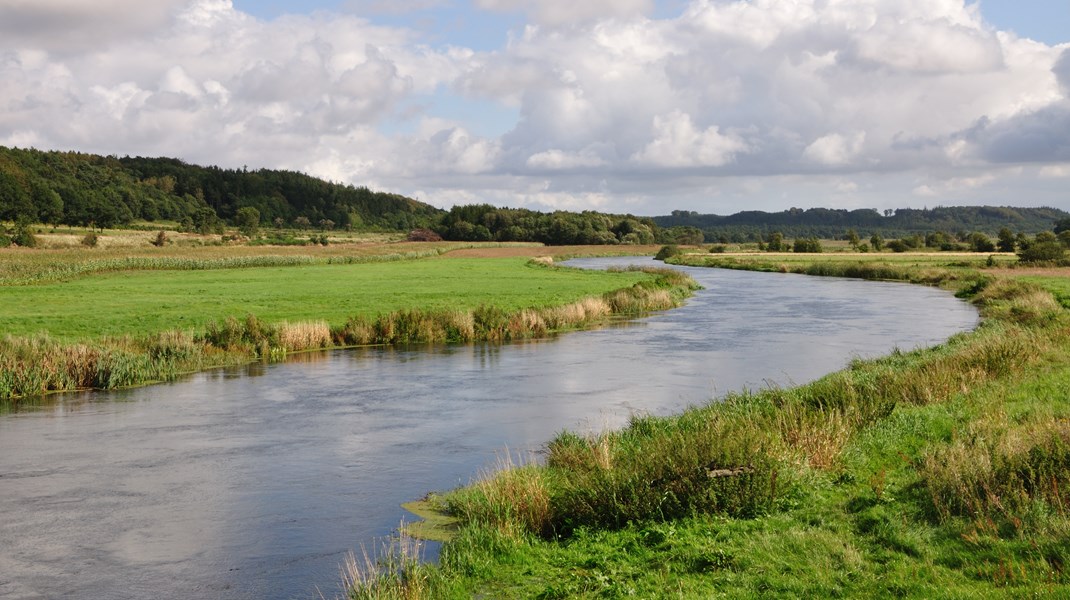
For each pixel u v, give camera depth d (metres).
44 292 50.22
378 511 12.34
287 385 24.31
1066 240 137.62
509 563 9.45
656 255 153.50
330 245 142.75
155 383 24.78
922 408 15.71
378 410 20.47
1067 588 7.13
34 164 191.50
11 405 21.20
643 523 10.25
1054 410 14.41
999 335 24.89
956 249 156.00
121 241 128.38
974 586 7.53
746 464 10.98
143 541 11.12
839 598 7.56
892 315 44.97
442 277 73.38
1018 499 9.22
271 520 11.97
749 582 8.08
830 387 17.69
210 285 59.06
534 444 16.59
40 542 11.09
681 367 27.23
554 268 93.88
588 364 28.17
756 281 80.31
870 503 10.26
